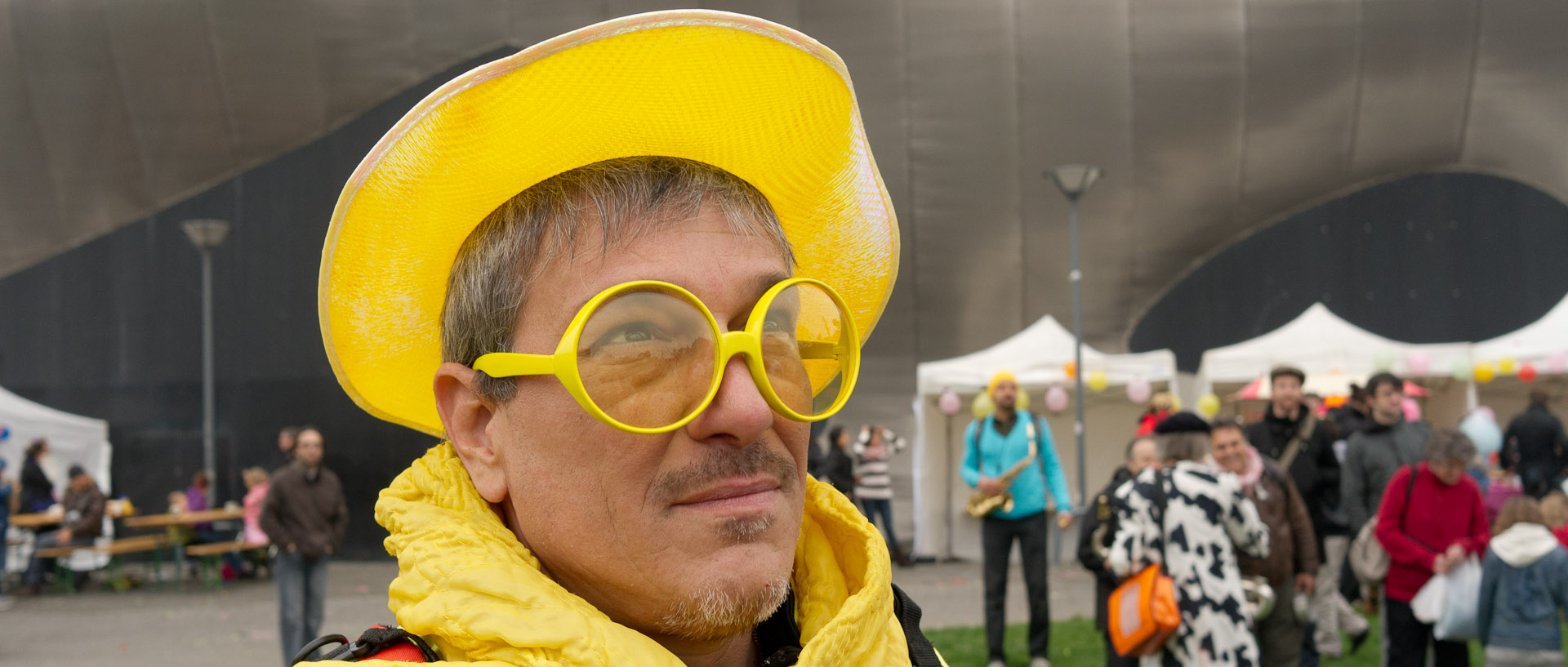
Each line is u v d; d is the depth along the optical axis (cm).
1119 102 1709
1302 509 471
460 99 74
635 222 77
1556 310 1247
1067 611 902
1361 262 1733
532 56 72
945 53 1698
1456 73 1705
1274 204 1739
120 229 1703
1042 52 1700
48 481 1349
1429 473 494
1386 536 498
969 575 1187
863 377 1672
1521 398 1412
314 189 1672
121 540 1479
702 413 73
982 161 1705
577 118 77
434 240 84
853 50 1694
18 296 1716
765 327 79
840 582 96
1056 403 1279
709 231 79
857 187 97
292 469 696
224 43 1653
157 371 1673
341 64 1667
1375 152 1725
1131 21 1702
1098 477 1362
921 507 1320
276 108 1672
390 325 90
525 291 78
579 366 73
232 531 1360
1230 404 1403
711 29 74
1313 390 1205
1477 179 1734
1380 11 1700
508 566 72
